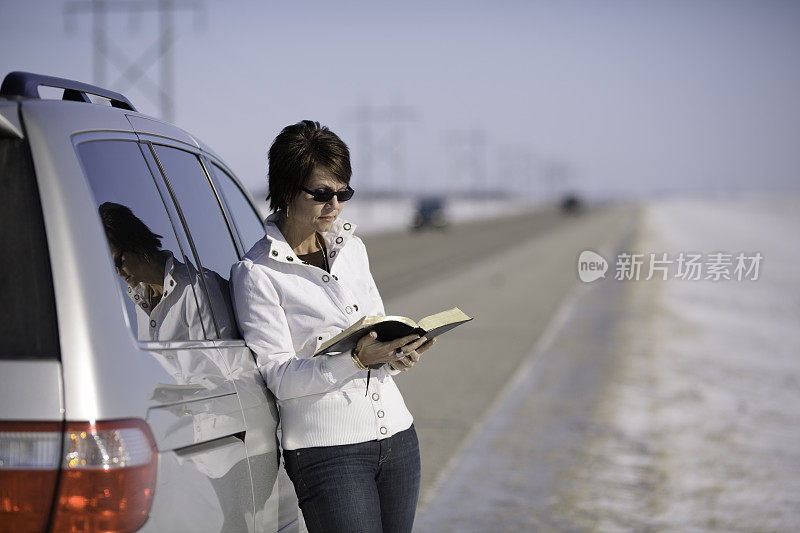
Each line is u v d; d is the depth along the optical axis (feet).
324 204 25.08
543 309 153.28
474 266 260.62
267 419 23.95
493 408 76.18
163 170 24.23
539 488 54.08
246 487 22.08
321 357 23.90
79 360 16.83
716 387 86.33
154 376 18.49
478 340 116.06
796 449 63.87
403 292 181.27
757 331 128.77
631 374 92.63
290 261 24.80
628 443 64.95
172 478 18.37
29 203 17.71
